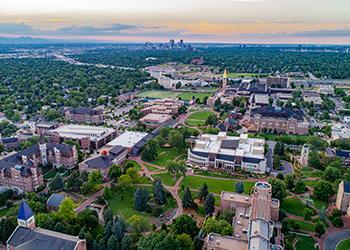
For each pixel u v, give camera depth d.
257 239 174.25
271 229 196.50
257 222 189.12
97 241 193.75
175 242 177.25
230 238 185.62
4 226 199.50
